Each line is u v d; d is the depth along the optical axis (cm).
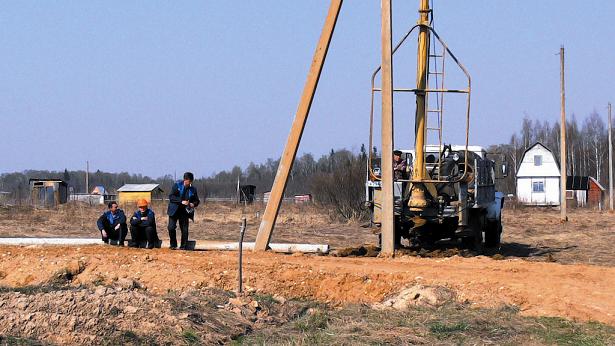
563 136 4541
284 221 3894
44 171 11375
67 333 1020
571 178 8244
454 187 2073
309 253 1886
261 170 10975
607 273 1454
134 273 1466
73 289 1258
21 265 1522
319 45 1788
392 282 1404
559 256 2258
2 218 3884
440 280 1383
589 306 1235
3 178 10844
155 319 1091
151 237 1917
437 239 2127
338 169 3969
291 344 1038
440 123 1969
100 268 1489
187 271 1459
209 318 1148
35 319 1039
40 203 5897
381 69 1764
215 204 6078
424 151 1992
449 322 1145
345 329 1115
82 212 4422
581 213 5516
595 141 10294
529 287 1327
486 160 2264
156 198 7256
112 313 1095
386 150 1761
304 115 1805
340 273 1437
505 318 1180
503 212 5469
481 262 1590
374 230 2116
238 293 1334
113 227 1938
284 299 1360
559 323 1152
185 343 1030
